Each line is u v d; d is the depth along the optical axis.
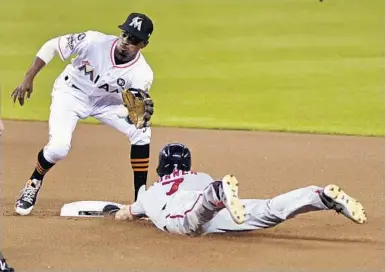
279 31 76.12
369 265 20.70
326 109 52.34
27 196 26.77
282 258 21.28
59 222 25.45
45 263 20.89
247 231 23.77
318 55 67.62
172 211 23.25
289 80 60.34
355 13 81.81
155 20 81.31
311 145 41.41
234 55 68.19
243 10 84.62
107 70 26.30
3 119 48.53
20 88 27.03
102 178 33.69
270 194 30.88
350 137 43.88
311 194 21.62
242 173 34.75
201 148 40.34
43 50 26.62
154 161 36.94
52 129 26.59
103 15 84.25
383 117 50.00
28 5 89.12
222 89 57.94
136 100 24.98
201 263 20.83
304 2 87.19
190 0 89.81
